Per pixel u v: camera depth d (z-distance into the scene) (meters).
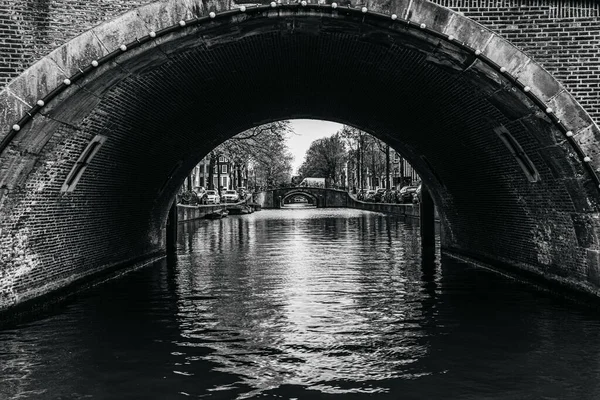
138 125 12.04
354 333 8.89
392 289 12.41
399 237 25.55
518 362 7.45
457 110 11.56
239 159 41.94
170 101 12.14
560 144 9.38
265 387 6.68
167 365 7.43
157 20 8.77
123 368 7.30
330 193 79.81
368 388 6.64
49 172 9.90
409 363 7.46
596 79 9.22
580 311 10.01
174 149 15.80
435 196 19.19
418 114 13.50
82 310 10.46
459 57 9.30
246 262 17.28
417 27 8.99
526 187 11.62
